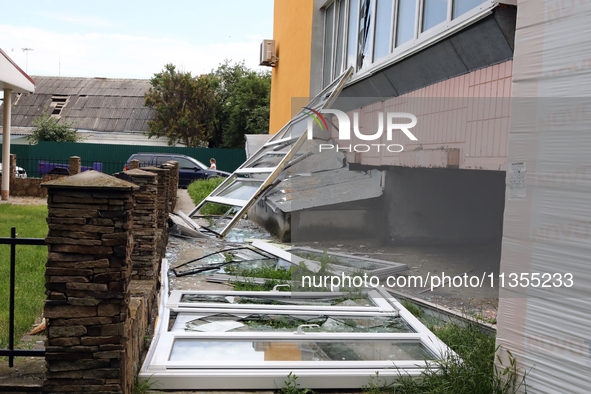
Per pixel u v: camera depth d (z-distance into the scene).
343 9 10.05
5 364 2.78
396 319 4.07
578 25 2.25
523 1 2.53
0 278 5.04
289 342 3.42
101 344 2.42
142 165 22.14
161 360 2.96
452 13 4.91
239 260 6.59
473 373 2.71
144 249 4.40
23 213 10.86
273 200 8.37
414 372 2.96
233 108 35.91
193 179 21.95
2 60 11.72
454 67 5.20
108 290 2.41
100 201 2.39
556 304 2.36
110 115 37.56
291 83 14.02
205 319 3.88
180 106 36.47
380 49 7.42
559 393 2.34
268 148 11.06
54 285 2.39
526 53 2.50
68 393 2.42
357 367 2.98
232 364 2.93
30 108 37.81
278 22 16.17
